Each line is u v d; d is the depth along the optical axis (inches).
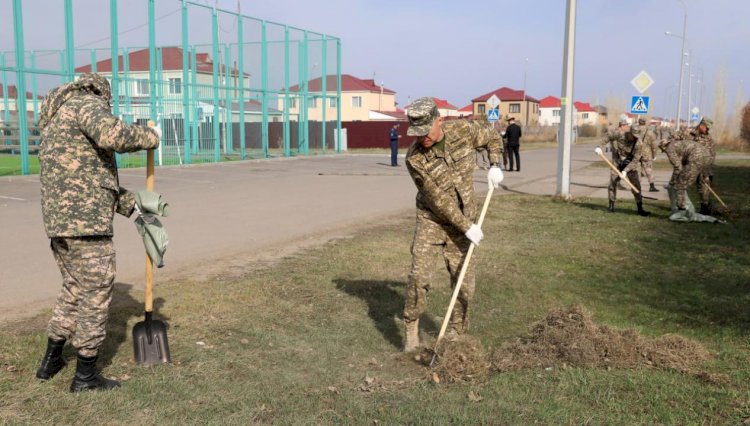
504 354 182.9
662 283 279.6
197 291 249.9
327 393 161.3
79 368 156.9
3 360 173.3
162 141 954.1
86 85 155.4
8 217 435.5
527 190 674.8
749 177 840.9
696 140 467.8
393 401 155.8
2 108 1043.9
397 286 269.3
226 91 1059.9
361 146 1724.9
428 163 179.6
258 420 145.9
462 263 191.0
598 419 145.3
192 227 402.0
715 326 219.0
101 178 151.6
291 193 603.5
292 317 223.6
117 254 318.7
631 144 488.1
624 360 179.5
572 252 343.9
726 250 352.8
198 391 160.1
